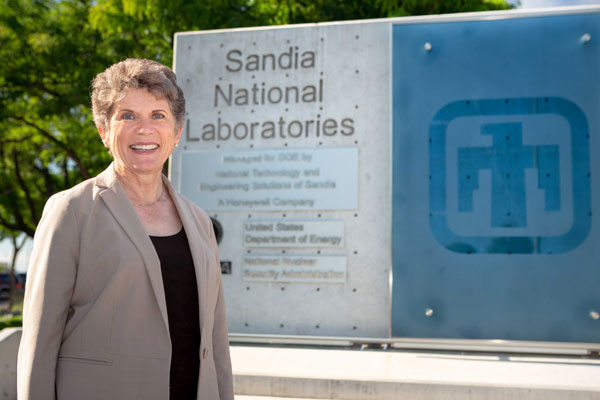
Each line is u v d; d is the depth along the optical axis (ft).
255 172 20.92
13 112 44.65
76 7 43.06
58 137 49.49
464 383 14.42
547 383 14.37
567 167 18.74
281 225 20.51
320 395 14.94
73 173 57.11
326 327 19.93
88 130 45.27
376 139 20.34
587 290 18.28
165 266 5.98
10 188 59.36
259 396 15.21
